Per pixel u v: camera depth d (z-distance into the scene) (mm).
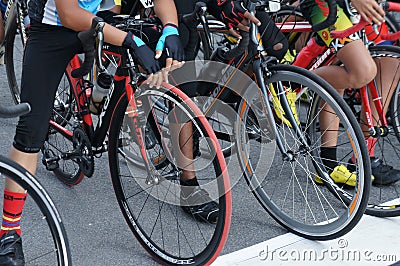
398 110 3742
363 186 2799
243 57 3021
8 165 2189
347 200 3277
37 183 2236
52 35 2621
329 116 3318
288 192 3525
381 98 3404
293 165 3365
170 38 2600
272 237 3078
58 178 3619
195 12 2717
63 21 2527
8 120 4484
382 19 2975
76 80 3137
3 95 4871
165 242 3018
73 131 3186
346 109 2816
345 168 3408
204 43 3324
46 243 2984
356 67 3150
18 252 2561
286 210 3334
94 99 3018
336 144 3410
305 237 3027
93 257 2895
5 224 2570
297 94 3131
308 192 3531
